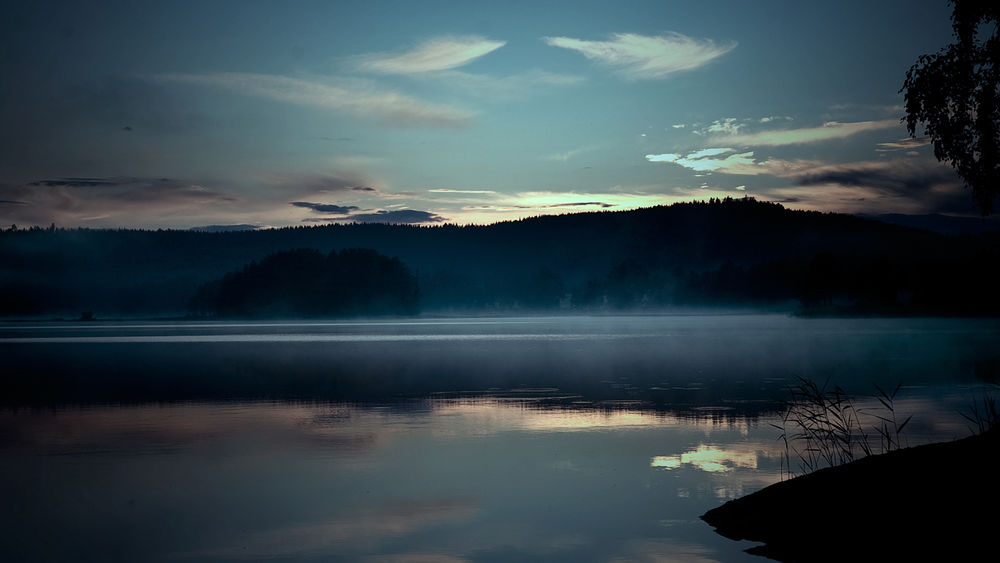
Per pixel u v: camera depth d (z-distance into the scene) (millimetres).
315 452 16203
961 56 15695
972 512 9055
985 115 15547
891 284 159000
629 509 11523
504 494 12484
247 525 10844
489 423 20125
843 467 11625
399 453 16047
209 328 143625
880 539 9078
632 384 29688
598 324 142250
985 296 141250
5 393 28094
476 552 9602
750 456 15383
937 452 11148
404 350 57188
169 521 11078
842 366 35812
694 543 9867
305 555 9539
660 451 16016
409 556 9484
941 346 51125
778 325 117000
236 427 19703
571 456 15586
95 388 29859
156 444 17250
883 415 19844
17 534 10453
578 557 9391
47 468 14641
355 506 11836
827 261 179125
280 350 58781
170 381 32938
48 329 147750
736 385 28672
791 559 9078
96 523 10961
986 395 23500
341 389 29109
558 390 27953
